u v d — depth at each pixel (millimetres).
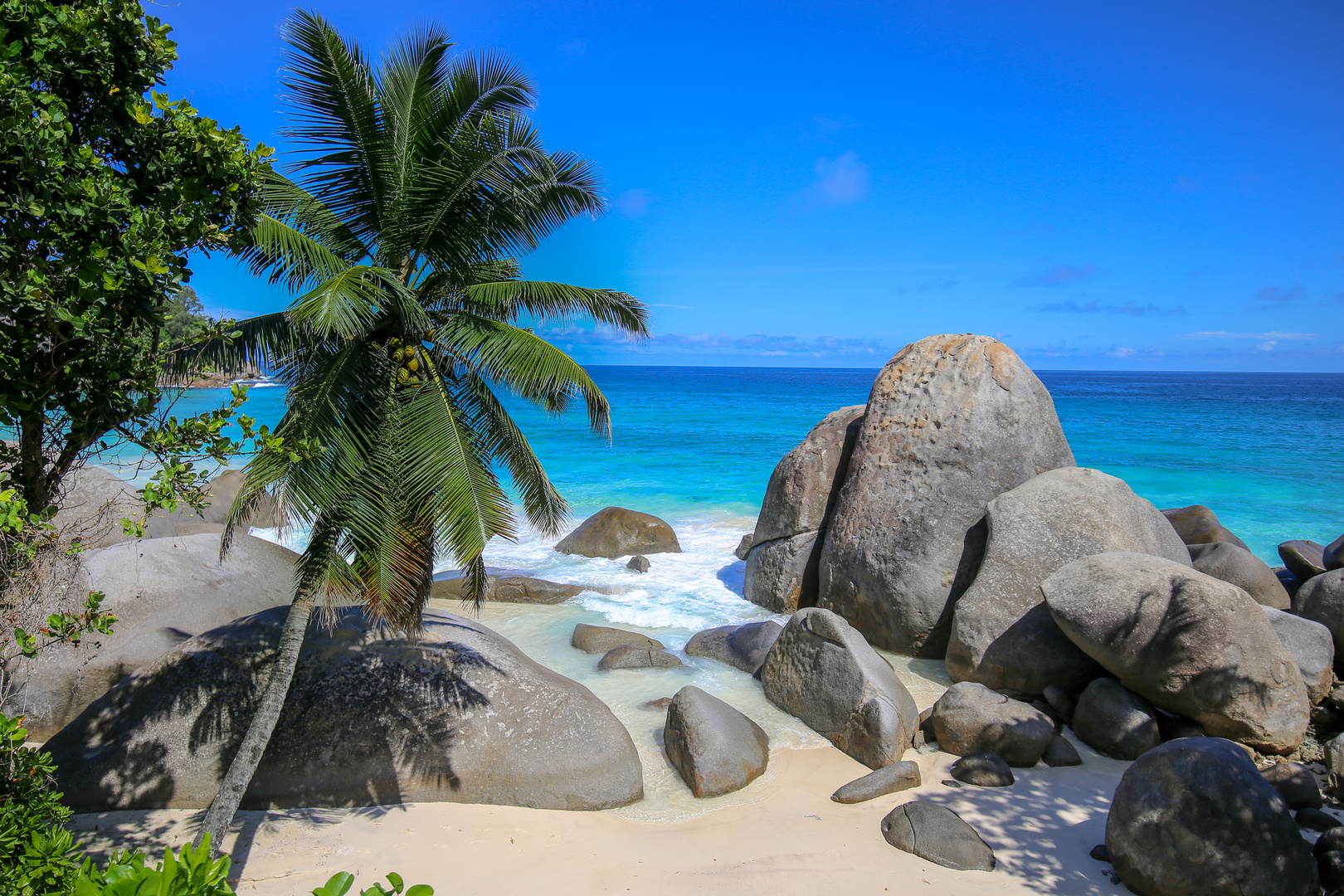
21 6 4625
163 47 5332
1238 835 5832
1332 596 10789
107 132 5219
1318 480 27719
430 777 7680
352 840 6891
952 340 14117
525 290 8219
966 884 6410
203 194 5441
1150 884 6059
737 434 42562
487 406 8422
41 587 5367
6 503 4359
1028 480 12344
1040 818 7504
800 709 9828
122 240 4730
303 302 6387
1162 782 6227
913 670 11820
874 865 6684
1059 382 184750
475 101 8461
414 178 7883
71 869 4035
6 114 4371
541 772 7754
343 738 7711
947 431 12953
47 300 4457
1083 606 9672
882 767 8484
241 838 6852
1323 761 8328
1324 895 5879
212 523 17125
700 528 21234
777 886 6375
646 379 164250
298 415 7090
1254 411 63781
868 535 12969
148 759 7473
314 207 8031
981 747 8758
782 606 14344
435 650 8422
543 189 8242
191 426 5375
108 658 9367
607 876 6500
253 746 6527
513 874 6484
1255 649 8797
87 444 5238
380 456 7430
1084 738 9203
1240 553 12711
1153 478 28109
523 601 14992
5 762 4375
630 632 12711
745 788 8172
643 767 8555
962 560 12266
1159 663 9008
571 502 24344
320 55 7809
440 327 8203
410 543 7523
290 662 6867
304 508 6734
